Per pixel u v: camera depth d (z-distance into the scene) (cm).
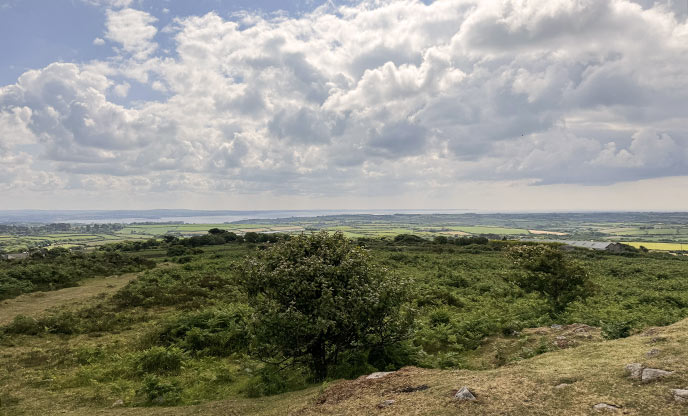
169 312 2131
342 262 988
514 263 2116
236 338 1468
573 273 1944
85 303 2350
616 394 512
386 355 1031
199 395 971
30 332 1670
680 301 2511
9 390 1030
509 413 508
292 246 1064
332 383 828
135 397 962
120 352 1416
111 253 4909
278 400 816
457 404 555
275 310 916
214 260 4869
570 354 749
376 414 587
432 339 1389
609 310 1941
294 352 982
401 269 4319
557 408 503
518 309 1955
